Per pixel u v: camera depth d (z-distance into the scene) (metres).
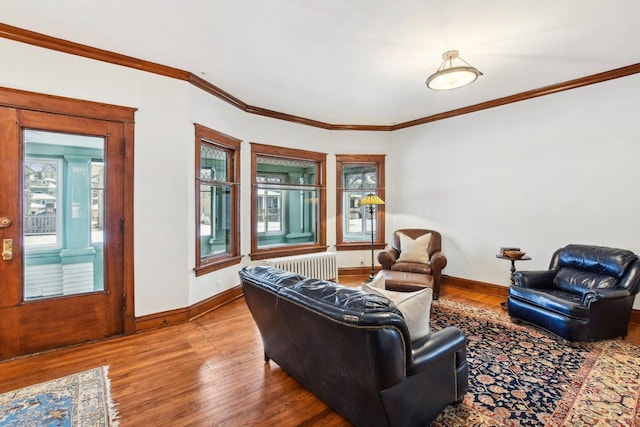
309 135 5.26
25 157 2.65
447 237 4.93
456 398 1.87
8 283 2.57
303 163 5.34
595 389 2.12
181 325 3.30
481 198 4.52
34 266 2.70
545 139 3.91
